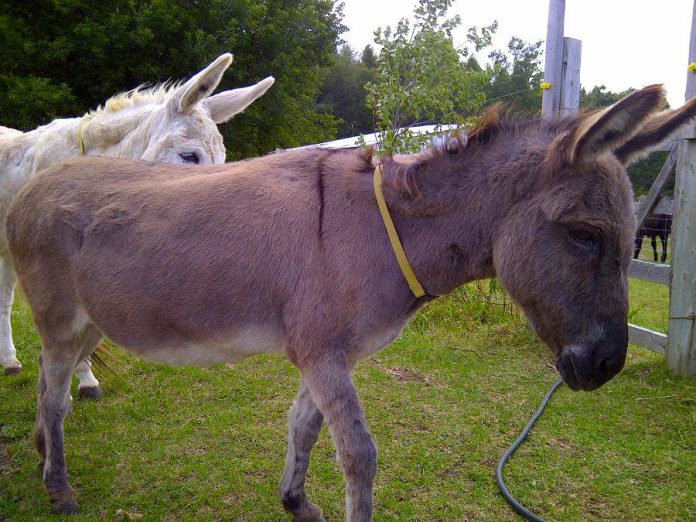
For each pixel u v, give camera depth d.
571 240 1.94
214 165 2.71
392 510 2.80
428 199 2.15
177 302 2.32
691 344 4.25
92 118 3.97
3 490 2.95
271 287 2.21
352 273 2.12
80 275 2.51
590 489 2.96
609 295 1.92
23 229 2.71
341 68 41.00
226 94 4.34
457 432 3.58
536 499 2.88
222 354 2.44
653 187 4.71
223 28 15.97
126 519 2.72
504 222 2.09
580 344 1.96
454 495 2.93
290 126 20.20
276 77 17.55
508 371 4.68
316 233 2.18
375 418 3.77
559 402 4.02
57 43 13.84
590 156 1.81
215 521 2.74
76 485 3.01
